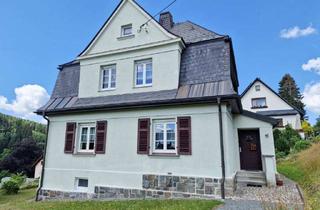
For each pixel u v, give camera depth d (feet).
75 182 32.68
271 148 33.04
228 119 28.12
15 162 126.41
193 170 25.99
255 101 91.61
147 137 29.30
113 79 35.86
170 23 41.91
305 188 26.63
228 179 24.31
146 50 33.42
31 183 65.46
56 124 36.65
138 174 28.71
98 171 31.35
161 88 30.94
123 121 31.53
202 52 31.40
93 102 34.24
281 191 26.55
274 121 33.58
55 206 25.85
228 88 26.35
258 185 30.30
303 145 62.80
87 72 37.17
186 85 29.71
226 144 25.41
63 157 34.42
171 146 28.32
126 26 36.55
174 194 26.12
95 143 32.63
